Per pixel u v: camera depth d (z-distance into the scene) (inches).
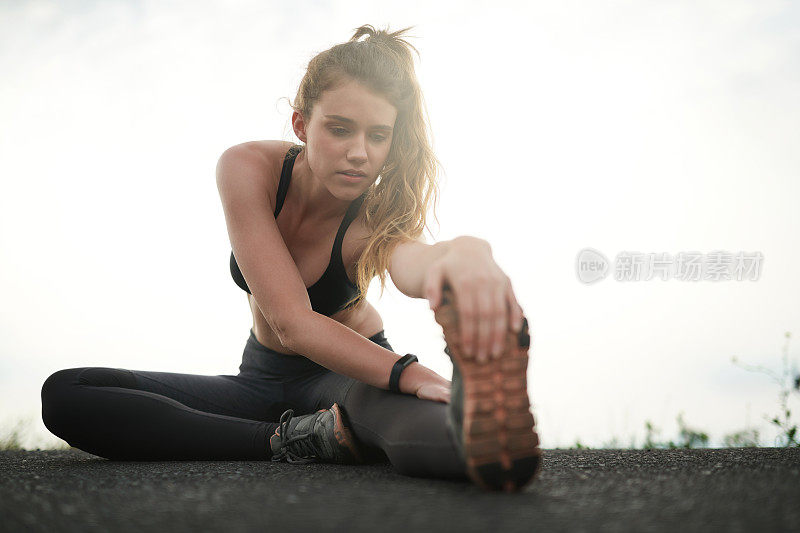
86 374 77.9
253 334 89.0
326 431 68.1
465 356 44.1
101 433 75.8
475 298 43.5
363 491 48.2
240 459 76.6
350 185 66.6
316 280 78.4
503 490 46.5
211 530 36.7
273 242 68.3
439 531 35.2
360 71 63.9
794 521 36.9
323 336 63.6
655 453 84.9
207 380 85.9
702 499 43.3
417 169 74.3
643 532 34.7
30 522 39.4
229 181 71.5
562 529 35.4
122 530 37.2
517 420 44.4
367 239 75.6
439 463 52.9
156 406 76.7
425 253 56.8
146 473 62.9
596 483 50.9
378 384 63.0
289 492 48.2
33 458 87.9
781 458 72.5
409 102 72.5
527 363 44.8
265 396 85.6
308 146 68.2
